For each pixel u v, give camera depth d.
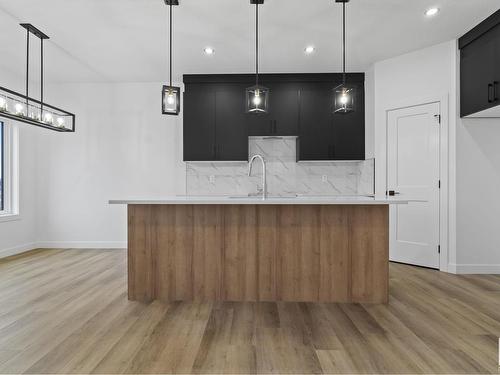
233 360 1.92
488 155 3.80
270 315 2.61
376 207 2.91
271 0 2.97
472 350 2.03
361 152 4.83
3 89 3.16
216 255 2.98
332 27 3.48
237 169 5.20
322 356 1.96
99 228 5.33
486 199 3.81
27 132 5.18
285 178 5.18
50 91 5.33
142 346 2.08
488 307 2.76
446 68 3.87
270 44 3.90
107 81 5.25
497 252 3.82
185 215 2.99
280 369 1.83
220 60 4.38
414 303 2.87
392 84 4.33
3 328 2.34
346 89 2.95
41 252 5.02
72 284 3.40
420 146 4.09
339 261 2.93
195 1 2.97
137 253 2.99
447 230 3.88
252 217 2.96
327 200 2.70
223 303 2.89
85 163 5.33
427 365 1.86
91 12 3.17
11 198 4.96
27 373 1.78
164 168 5.29
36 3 3.00
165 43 3.86
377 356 1.96
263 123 4.86
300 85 4.86
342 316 2.58
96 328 2.35
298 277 2.95
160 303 2.88
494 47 3.24
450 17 3.29
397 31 3.59
